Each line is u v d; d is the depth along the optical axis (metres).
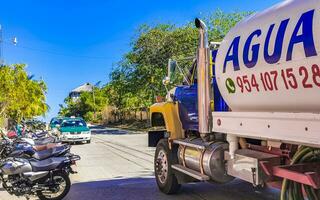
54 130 21.06
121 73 41.84
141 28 39.09
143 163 14.43
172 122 8.72
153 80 37.97
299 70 4.58
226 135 6.59
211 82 7.01
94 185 10.28
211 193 8.77
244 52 5.54
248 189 8.98
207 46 7.09
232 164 6.45
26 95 47.62
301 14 4.62
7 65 43.84
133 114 59.59
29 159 8.45
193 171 7.75
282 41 4.82
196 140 7.95
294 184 5.05
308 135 4.48
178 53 36.19
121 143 24.84
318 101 4.45
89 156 17.23
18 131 17.61
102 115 83.56
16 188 8.38
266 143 5.77
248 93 5.56
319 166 4.83
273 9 5.23
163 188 8.94
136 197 8.72
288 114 4.79
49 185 8.42
